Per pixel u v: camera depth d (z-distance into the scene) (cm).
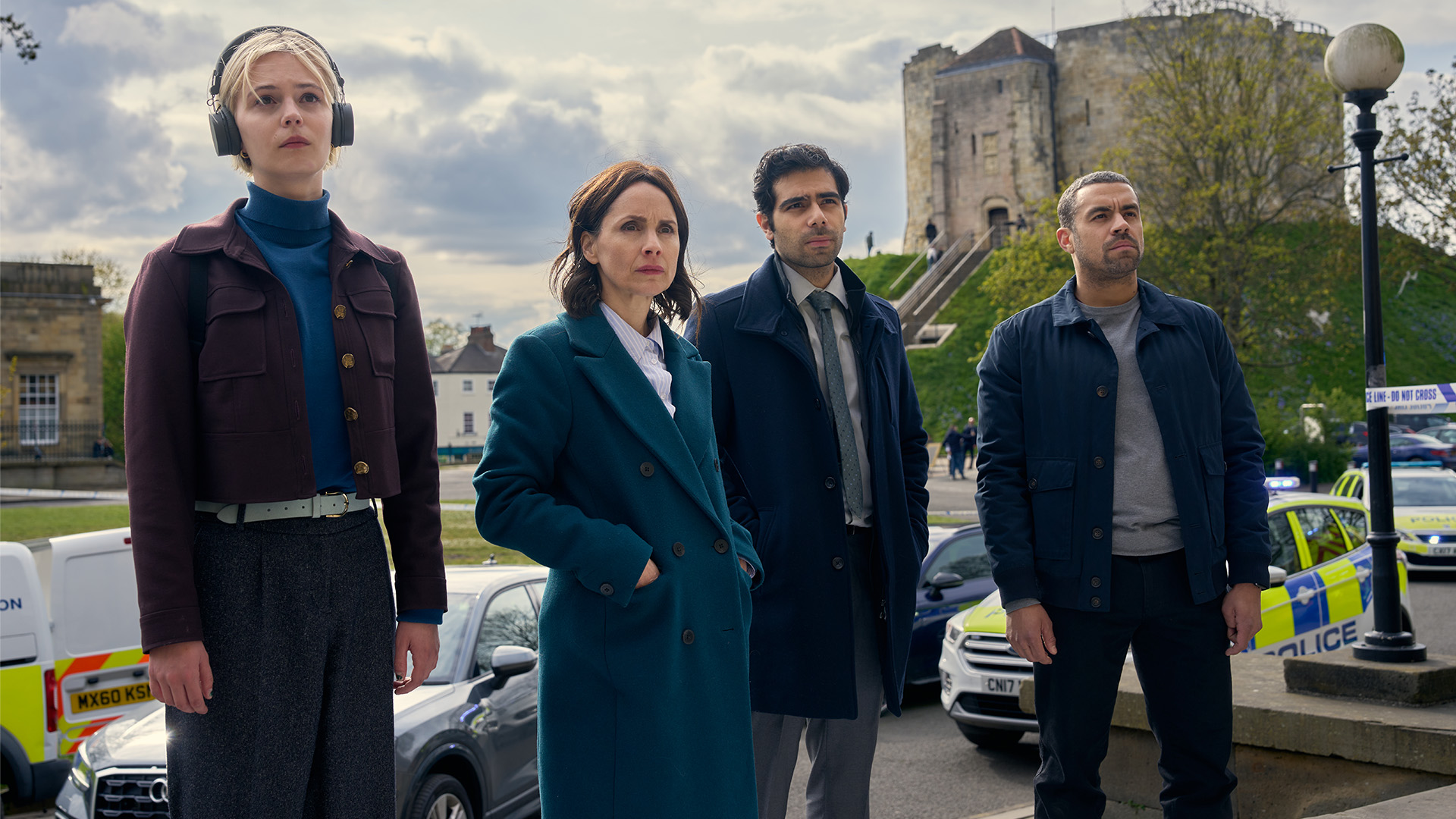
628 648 218
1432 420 3750
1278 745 405
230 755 196
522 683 564
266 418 199
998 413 343
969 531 967
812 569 301
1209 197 2953
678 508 229
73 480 4203
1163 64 3162
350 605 208
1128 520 321
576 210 241
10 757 659
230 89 214
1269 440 3131
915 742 760
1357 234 2870
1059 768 329
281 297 206
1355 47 464
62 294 4491
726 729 225
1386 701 409
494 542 220
